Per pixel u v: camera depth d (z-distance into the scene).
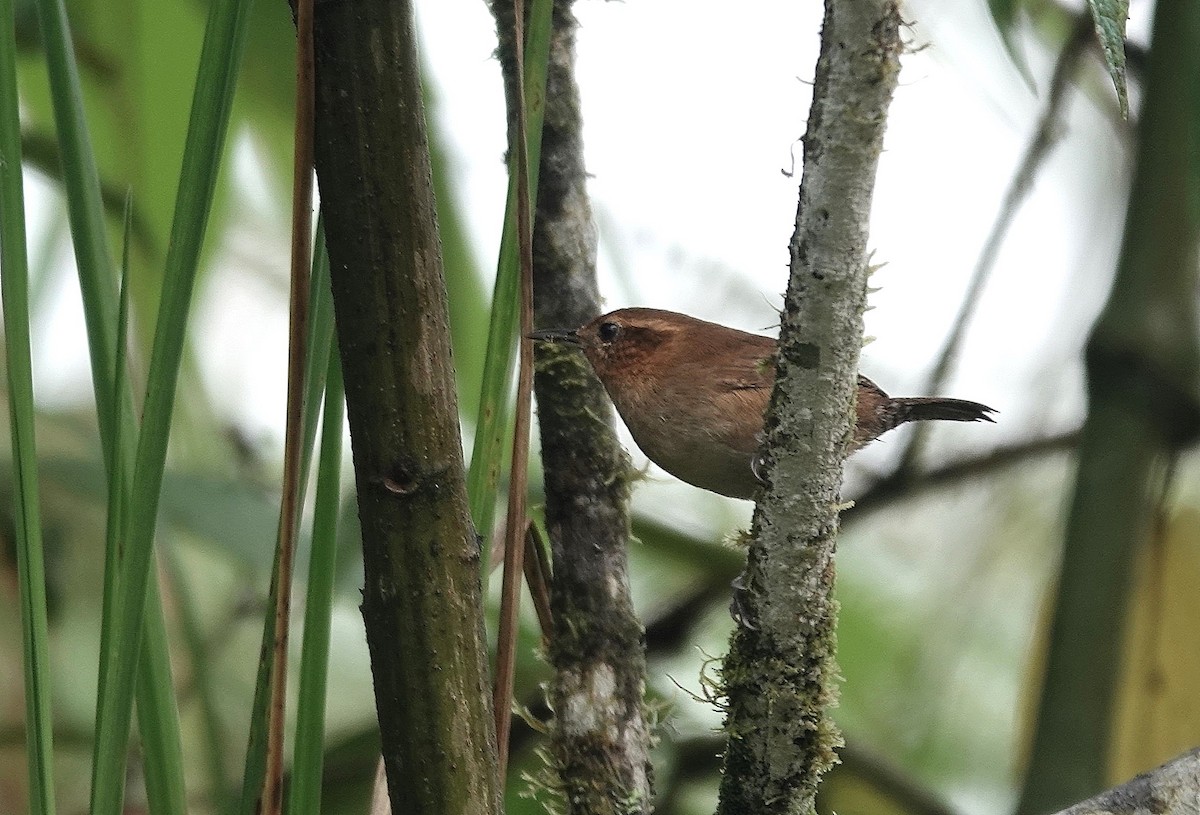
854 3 4.40
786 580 5.11
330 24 4.00
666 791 8.93
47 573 8.98
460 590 4.21
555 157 7.02
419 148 4.09
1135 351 7.25
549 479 6.63
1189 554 7.97
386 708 4.25
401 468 4.12
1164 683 8.11
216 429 9.10
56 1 4.40
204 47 4.16
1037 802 7.12
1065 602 7.31
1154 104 7.48
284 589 4.19
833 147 4.57
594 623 6.36
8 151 4.15
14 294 4.12
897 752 10.53
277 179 9.52
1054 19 9.76
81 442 8.80
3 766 9.20
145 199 8.13
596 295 7.08
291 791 4.37
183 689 8.51
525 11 6.62
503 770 4.75
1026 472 10.62
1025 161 8.93
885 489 10.05
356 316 4.09
